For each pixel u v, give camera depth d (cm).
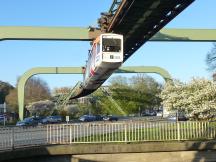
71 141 2309
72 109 10969
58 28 4112
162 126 2436
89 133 2358
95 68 3153
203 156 2338
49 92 14900
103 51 2870
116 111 10806
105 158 2238
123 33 3284
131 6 2533
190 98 3684
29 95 14162
